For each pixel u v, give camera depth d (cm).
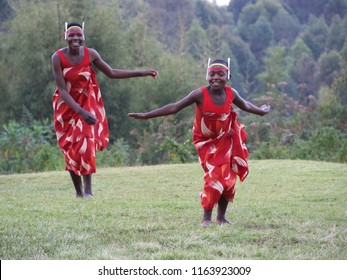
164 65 6350
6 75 6016
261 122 4522
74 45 1836
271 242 1367
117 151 3784
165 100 6047
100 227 1498
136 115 1465
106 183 2323
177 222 1555
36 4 6047
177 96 6041
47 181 2434
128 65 6112
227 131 1495
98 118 1917
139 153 4228
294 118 4566
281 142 3997
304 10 12712
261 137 4466
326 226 1499
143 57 6438
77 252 1294
